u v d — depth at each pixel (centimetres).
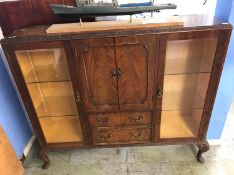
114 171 166
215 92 136
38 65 138
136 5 123
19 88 135
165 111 165
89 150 186
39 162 178
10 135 164
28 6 141
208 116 147
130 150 184
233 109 222
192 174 160
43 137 159
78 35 113
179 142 159
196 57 140
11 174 139
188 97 161
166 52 123
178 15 139
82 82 129
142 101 138
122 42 115
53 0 140
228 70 143
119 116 145
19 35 119
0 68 155
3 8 141
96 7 119
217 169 162
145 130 153
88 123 149
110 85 131
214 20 124
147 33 112
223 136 189
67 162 177
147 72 126
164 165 168
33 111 146
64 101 157
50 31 118
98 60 121
